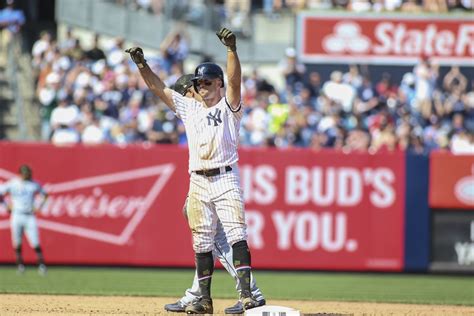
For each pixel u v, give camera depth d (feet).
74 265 184.44
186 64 239.71
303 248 184.34
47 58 229.04
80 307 108.68
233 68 88.17
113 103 216.33
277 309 88.48
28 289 140.15
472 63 232.32
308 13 232.94
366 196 184.24
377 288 158.10
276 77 239.30
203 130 90.33
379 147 207.72
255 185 184.14
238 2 250.16
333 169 184.03
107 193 183.83
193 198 92.27
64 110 210.59
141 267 185.88
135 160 183.62
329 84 221.87
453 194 184.34
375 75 233.55
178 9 242.17
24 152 182.70
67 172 183.73
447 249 185.16
